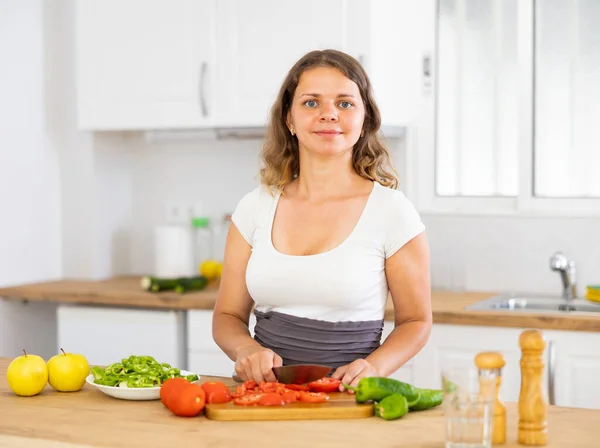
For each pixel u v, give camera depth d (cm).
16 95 387
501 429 157
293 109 211
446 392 149
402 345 202
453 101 371
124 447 157
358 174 218
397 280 209
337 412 174
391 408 172
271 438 160
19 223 390
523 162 357
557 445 155
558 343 294
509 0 358
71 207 411
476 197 367
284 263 207
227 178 409
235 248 222
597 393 290
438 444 156
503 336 300
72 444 161
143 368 197
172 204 420
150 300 349
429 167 373
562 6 350
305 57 213
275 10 352
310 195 214
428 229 371
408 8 370
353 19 341
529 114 355
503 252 360
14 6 385
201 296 346
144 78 376
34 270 399
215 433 164
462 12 366
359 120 208
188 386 178
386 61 362
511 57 360
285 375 189
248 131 371
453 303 328
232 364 338
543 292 355
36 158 399
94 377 205
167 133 388
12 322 387
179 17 368
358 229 206
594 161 351
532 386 156
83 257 410
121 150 423
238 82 360
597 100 348
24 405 188
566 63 351
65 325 366
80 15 385
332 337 206
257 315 218
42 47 402
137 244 426
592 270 348
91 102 386
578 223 349
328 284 204
